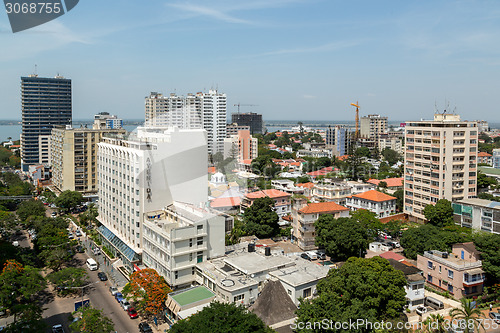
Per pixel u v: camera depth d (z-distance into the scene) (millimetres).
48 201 144250
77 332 56938
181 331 44469
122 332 58750
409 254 86688
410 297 64562
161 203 70375
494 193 130375
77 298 71312
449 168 112062
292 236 100312
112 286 75688
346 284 55062
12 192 149875
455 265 69500
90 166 147750
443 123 114750
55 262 82938
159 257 68312
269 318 52375
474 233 85938
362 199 126562
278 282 57156
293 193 143875
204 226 67750
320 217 90625
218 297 59188
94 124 158125
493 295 67625
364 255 86125
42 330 53844
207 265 66562
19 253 80375
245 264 65188
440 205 107125
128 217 79375
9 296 64250
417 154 120938
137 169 72625
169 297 59094
